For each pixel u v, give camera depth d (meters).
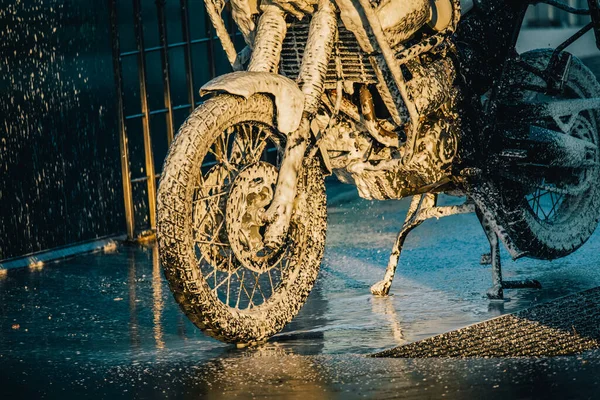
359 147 7.43
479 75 7.82
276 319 6.95
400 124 7.21
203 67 11.54
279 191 6.76
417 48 7.14
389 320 7.27
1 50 9.62
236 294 8.23
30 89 9.85
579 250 9.05
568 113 8.25
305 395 5.57
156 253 9.91
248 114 6.68
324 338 6.91
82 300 8.23
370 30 6.87
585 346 6.38
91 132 10.34
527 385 5.50
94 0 10.37
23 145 9.77
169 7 11.11
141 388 5.89
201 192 6.64
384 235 9.98
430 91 7.30
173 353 6.66
